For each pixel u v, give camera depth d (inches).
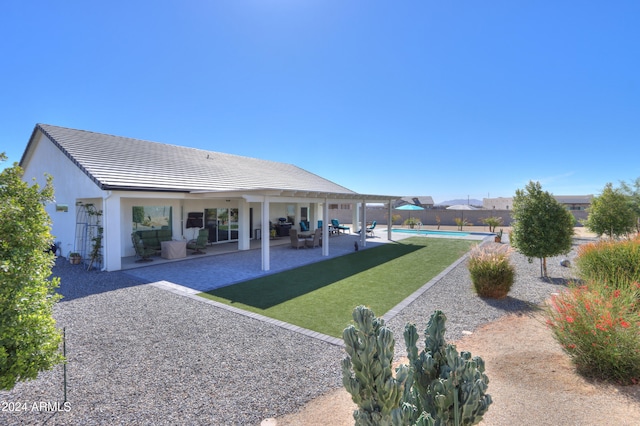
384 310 271.9
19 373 105.8
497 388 143.0
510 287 308.8
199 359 181.0
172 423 125.0
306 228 975.0
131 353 188.4
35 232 116.6
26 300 107.1
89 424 124.6
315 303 290.8
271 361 178.7
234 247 653.3
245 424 124.1
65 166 517.7
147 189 459.5
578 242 745.6
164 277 393.7
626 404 128.3
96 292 325.4
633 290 186.1
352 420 124.9
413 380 74.5
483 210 1434.5
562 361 168.7
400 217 1587.1
